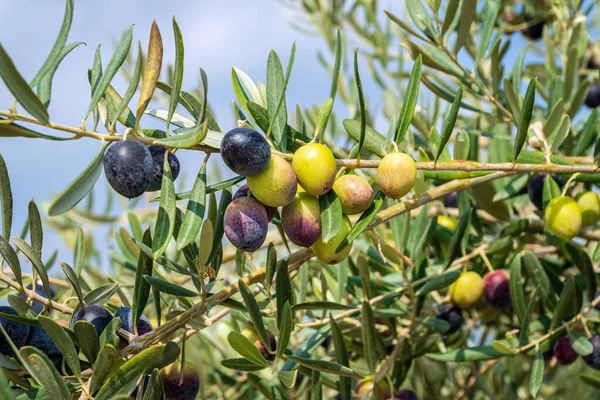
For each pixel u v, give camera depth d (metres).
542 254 0.69
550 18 0.87
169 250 0.68
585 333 0.59
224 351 0.67
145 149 0.39
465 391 0.72
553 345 0.58
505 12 0.90
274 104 0.44
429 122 0.71
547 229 0.61
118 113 0.40
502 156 0.64
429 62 0.61
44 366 0.37
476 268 0.65
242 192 0.43
